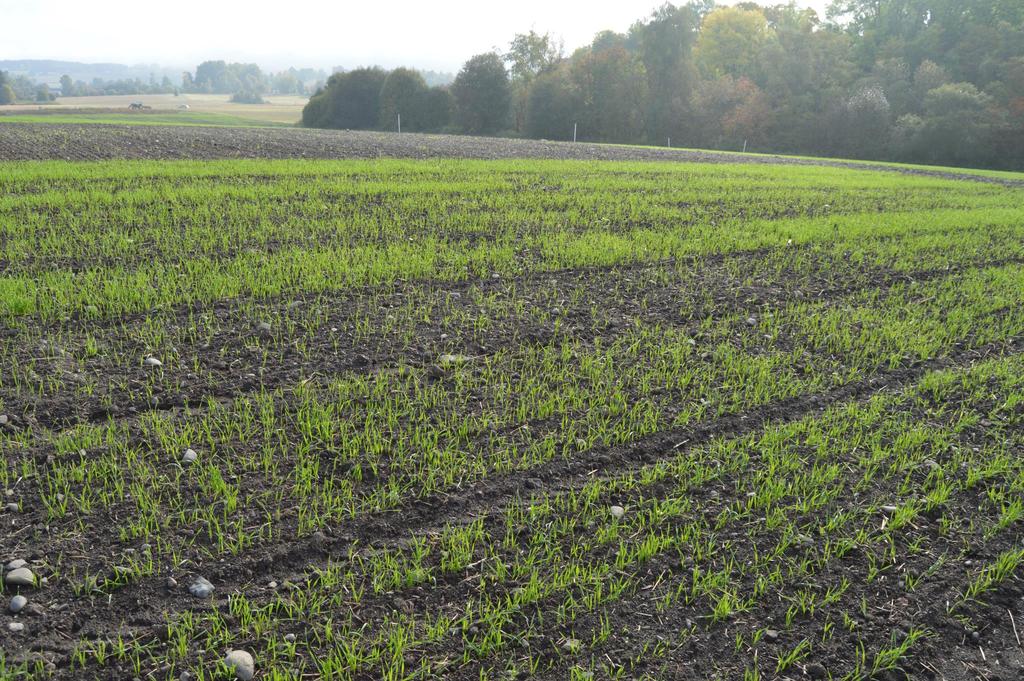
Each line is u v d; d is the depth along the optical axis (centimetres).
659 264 968
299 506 409
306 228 1027
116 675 300
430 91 7325
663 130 6462
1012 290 930
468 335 674
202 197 1188
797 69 6194
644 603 358
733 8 7500
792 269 982
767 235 1161
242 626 326
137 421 486
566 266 927
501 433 505
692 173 2027
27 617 324
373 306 731
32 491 407
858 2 7819
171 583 348
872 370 656
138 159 1622
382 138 2638
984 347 736
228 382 550
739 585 372
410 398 543
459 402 543
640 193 1541
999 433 546
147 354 586
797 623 351
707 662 326
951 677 326
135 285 725
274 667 304
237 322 665
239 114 9175
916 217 1421
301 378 563
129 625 326
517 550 389
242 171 1497
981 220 1427
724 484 458
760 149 6119
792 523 423
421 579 362
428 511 417
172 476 428
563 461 475
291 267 821
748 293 864
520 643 330
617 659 325
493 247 992
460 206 1262
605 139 6612
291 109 11262
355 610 343
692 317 771
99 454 444
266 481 432
